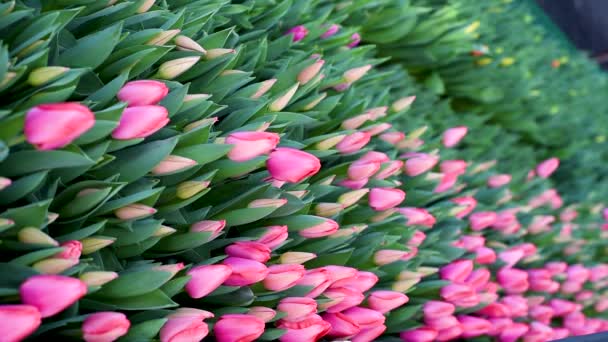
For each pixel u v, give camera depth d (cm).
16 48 107
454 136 182
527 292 179
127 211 105
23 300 94
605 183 263
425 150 174
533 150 262
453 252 152
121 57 116
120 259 110
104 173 108
